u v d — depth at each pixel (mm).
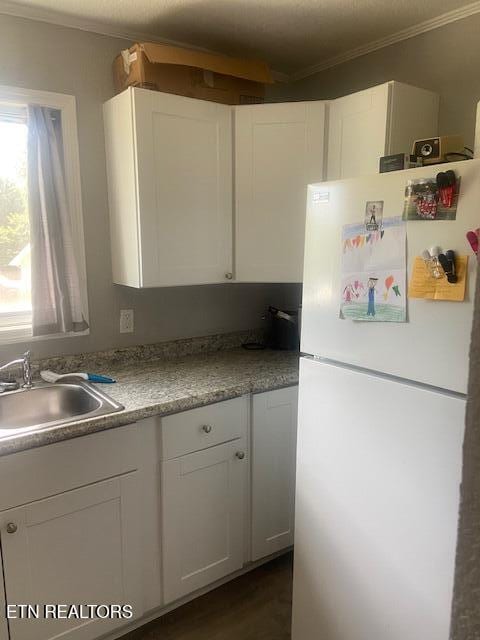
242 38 2287
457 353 1188
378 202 1323
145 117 1953
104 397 1850
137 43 2129
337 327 1474
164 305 2469
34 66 1990
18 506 1537
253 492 2115
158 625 1940
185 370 2234
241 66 2168
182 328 2547
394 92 1941
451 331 1193
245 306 2762
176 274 2121
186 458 1886
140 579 1849
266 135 2191
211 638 1882
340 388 1475
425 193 1210
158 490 1851
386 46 2318
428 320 1238
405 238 1267
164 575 1900
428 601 1297
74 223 2158
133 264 2090
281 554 2334
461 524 398
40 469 1562
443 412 1219
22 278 2135
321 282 1511
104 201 2227
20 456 1518
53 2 1900
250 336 2777
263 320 2844
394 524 1364
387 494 1374
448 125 2121
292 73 2760
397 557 1365
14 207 2080
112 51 2172
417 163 1521
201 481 1945
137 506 1800
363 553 1464
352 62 2482
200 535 1978
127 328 2367
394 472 1349
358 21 2117
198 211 2150
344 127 2102
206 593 2113
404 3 1959
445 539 1242
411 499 1313
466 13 2006
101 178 2205
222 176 2201
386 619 1419
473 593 386
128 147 2002
